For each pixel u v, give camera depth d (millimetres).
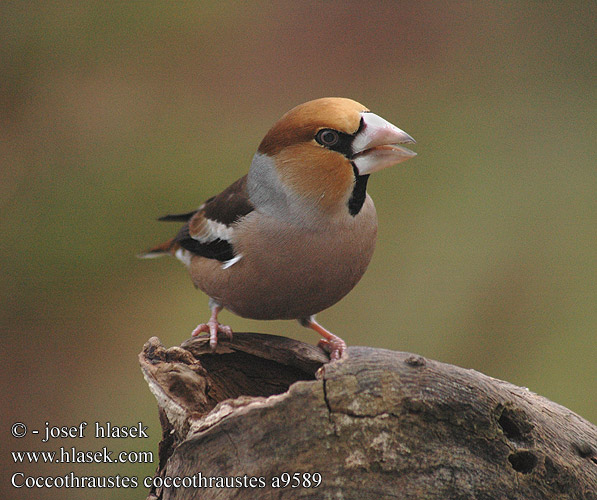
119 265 13180
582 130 14430
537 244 12867
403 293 12664
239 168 13984
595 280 12367
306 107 6734
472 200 13602
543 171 13797
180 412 5555
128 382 12133
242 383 6203
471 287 12586
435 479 4910
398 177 13945
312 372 6172
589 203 13352
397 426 4941
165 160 13961
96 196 13438
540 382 11398
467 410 5020
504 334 12148
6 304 12648
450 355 12047
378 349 5352
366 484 4875
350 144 6602
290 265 6875
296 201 6727
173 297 13031
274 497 4906
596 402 11016
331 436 4922
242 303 7395
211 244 7258
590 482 5312
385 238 13195
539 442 5223
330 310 12594
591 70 15414
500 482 5020
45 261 12945
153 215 13430
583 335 11750
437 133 14555
